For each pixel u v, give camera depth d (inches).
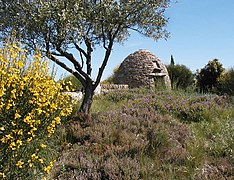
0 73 131.7
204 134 266.5
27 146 137.7
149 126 251.8
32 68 154.7
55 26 250.2
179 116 345.1
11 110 135.8
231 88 561.6
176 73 814.5
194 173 174.2
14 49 155.6
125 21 274.1
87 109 302.0
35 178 145.6
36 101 142.6
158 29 290.4
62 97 168.9
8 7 248.8
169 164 186.4
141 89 566.6
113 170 167.8
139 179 164.9
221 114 348.5
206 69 855.7
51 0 245.3
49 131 149.1
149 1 269.3
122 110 320.5
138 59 719.1
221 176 169.6
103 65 303.0
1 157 128.5
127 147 202.7
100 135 227.5
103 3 252.4
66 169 174.2
